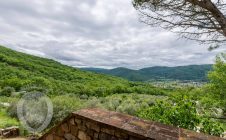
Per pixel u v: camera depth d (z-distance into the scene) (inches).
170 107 224.1
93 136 124.3
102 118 124.8
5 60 2561.5
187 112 202.7
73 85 1974.7
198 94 377.1
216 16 143.3
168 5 161.0
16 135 346.9
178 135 103.3
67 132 139.3
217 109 328.5
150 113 228.5
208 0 141.6
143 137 100.9
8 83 1374.3
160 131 106.7
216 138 103.7
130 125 114.0
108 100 909.2
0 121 399.2
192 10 157.6
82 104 604.4
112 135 114.6
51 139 149.9
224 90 433.4
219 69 461.1
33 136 328.5
